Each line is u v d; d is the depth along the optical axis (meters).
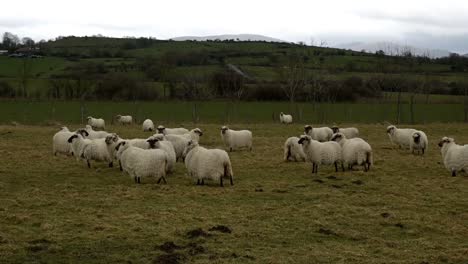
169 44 158.88
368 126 52.28
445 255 12.73
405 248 13.37
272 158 29.50
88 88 91.56
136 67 113.38
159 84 97.75
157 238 13.81
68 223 15.09
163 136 26.22
